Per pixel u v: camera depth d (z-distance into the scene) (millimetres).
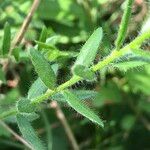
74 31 261
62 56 171
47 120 254
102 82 262
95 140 279
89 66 129
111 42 160
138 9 228
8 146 254
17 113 144
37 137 143
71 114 270
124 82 274
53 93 133
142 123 287
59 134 275
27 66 246
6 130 233
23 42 234
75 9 264
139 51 114
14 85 248
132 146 285
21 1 260
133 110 286
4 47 185
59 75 181
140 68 129
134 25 216
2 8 258
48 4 261
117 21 258
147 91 274
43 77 130
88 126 278
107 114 281
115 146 282
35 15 257
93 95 152
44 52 171
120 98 276
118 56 118
